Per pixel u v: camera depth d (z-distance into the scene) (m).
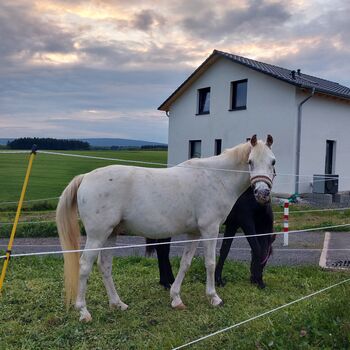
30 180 20.86
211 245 4.70
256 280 5.57
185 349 3.61
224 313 4.51
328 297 4.89
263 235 5.51
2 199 15.06
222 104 18.61
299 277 6.11
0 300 4.87
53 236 10.05
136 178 4.34
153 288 5.50
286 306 4.63
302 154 16.02
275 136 16.27
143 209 4.32
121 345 3.76
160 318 4.45
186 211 4.55
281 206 14.52
